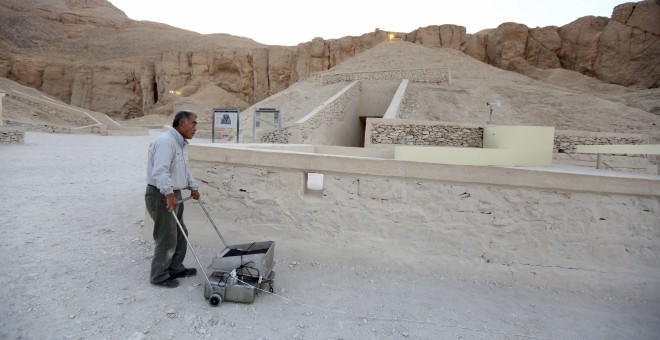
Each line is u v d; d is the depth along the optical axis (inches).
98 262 155.6
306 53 2349.9
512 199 152.6
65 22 3641.7
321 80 1295.5
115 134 1218.6
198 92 2406.5
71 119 1336.1
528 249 151.9
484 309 131.3
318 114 764.0
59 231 193.5
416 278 152.9
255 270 131.3
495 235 153.9
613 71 1811.0
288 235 169.0
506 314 128.6
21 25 3198.8
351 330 115.4
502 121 871.1
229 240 173.9
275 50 2434.8
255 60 2461.9
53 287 131.0
